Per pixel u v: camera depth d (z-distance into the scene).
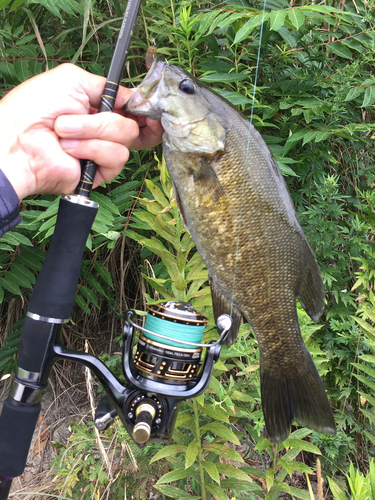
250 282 0.37
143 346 0.30
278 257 0.37
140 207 0.64
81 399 0.79
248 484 0.55
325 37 0.78
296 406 0.41
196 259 0.50
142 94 0.33
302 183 0.74
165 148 0.34
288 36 0.66
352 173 0.80
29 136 0.28
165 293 0.50
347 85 0.63
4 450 0.28
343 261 0.70
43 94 0.28
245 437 0.72
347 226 0.78
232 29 0.67
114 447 0.64
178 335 0.30
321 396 0.40
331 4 0.77
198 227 0.35
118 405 0.29
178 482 0.62
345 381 0.68
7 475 0.28
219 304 0.38
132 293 0.82
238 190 0.35
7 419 0.27
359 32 0.74
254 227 0.36
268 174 0.36
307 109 0.64
